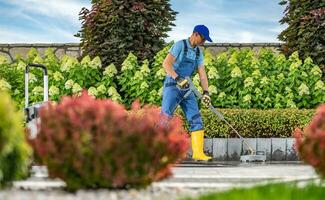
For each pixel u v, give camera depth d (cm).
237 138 1290
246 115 1296
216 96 1398
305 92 1386
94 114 586
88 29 1502
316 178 708
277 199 557
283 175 802
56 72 1409
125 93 1438
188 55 1109
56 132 582
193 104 1134
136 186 604
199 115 1139
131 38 1479
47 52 1509
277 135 1304
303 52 1493
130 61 1427
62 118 588
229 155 1287
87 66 1421
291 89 1411
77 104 598
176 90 1113
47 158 587
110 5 1492
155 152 590
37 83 1426
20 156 574
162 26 1521
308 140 643
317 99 1404
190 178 751
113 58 1480
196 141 1141
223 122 1288
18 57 1523
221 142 1286
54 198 555
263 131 1299
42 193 583
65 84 1388
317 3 1496
